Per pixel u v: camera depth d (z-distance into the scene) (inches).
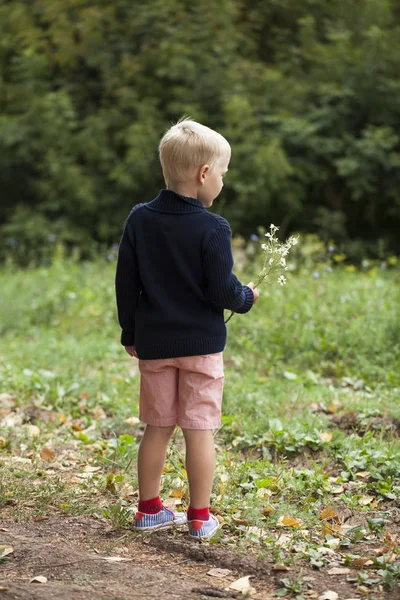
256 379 281.6
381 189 670.5
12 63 765.9
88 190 677.9
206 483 146.2
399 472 182.2
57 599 118.4
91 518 159.2
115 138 703.7
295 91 682.2
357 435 214.8
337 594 125.1
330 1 746.8
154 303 141.5
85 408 252.2
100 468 192.9
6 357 331.3
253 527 154.3
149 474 149.3
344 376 293.9
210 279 139.6
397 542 148.1
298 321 331.9
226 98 665.6
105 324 395.2
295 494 174.1
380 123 671.8
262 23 745.0
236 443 207.9
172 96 703.7
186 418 143.8
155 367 144.4
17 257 662.5
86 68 751.7
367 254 670.5
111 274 466.3
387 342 309.3
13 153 712.4
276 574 133.4
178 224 140.9
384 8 712.4
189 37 691.4
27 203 735.1
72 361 316.5
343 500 170.2
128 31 727.1
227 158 146.0
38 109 700.0
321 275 407.8
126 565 134.6
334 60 674.8
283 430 209.3
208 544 144.9
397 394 250.2
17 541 145.4
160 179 693.3
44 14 747.4
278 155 627.8
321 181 681.0
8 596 119.2
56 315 417.4
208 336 141.7
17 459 199.2
